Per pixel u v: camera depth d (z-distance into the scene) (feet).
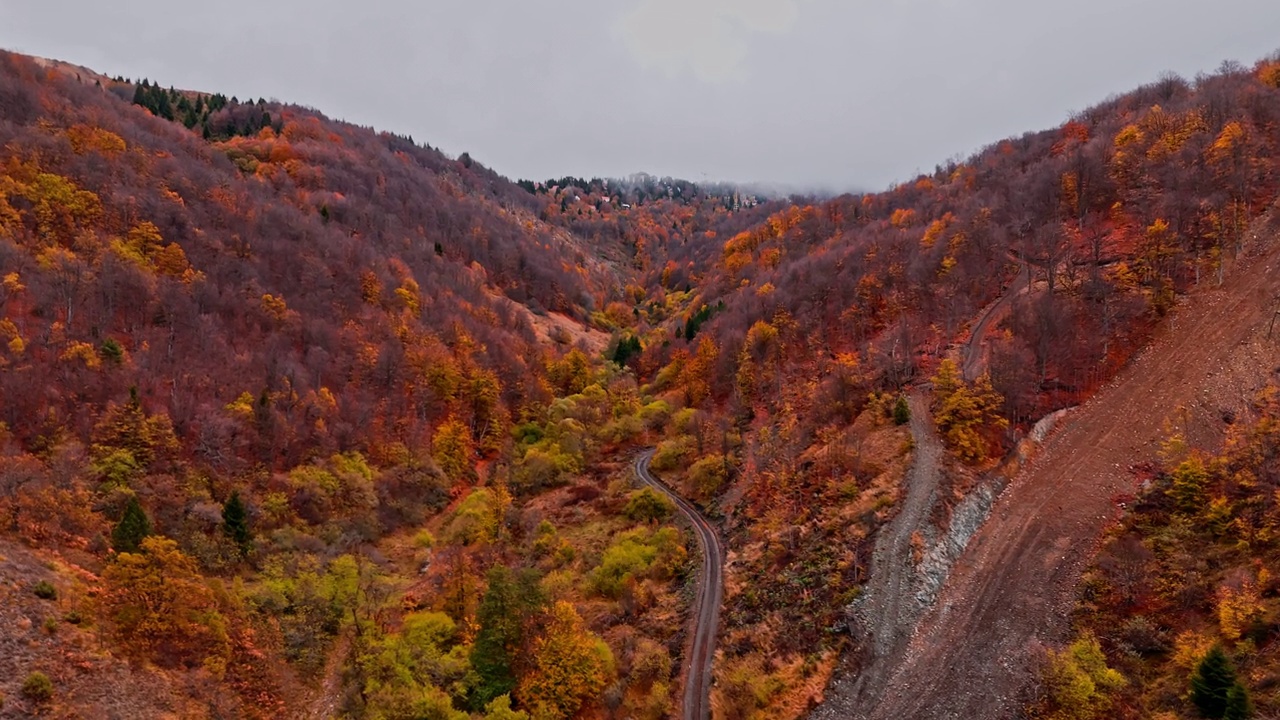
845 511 197.67
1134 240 293.23
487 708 155.94
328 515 255.70
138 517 174.40
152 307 306.96
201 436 247.09
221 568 196.13
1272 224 254.06
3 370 228.22
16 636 125.29
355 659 168.45
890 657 147.84
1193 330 228.43
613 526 269.85
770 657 158.81
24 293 268.41
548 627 171.01
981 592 160.97
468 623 191.11
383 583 214.07
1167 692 121.08
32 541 157.17
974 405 220.84
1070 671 127.95
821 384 299.79
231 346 320.29
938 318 319.06
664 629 186.80
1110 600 147.54
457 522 271.08
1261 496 150.51
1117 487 183.32
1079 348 240.94
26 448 210.79
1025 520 181.68
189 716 133.08
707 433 328.29
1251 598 126.00
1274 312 217.56
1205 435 189.16
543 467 330.13
